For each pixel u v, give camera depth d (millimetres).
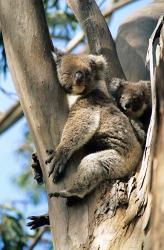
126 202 8938
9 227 18812
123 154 10438
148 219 7820
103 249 8531
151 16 14273
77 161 9898
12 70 10328
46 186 9695
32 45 10055
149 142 8211
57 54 12047
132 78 13398
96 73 12008
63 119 9969
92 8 13289
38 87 9898
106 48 12945
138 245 8344
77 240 8844
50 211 9438
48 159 9656
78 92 11383
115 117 10977
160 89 5613
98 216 8898
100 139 10781
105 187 9289
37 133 9859
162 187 4980
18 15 10227
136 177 9133
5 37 10422
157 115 5688
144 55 13422
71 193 9234
